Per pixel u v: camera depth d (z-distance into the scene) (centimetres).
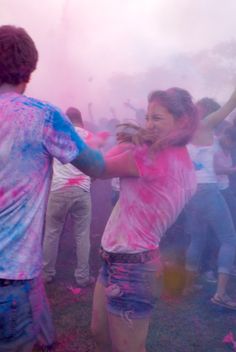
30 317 132
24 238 128
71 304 287
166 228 162
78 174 303
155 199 154
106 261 161
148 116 161
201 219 283
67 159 131
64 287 313
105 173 146
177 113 157
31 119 127
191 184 166
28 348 136
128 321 156
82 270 313
